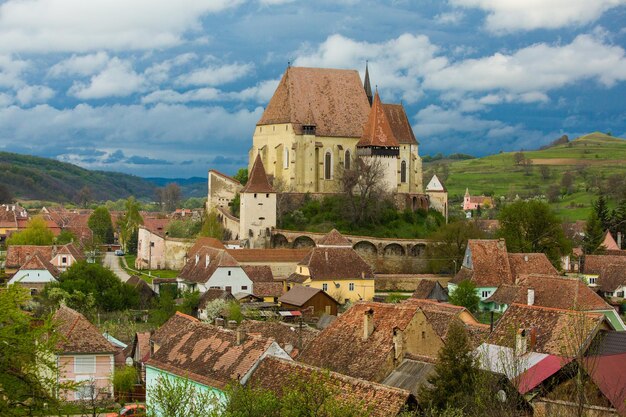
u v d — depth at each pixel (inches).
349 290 7568.9
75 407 2202.3
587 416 2324.1
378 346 3043.8
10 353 2128.4
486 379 2479.1
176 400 2576.3
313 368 2817.4
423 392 2583.7
